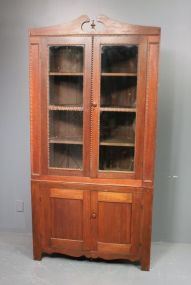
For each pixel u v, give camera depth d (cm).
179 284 208
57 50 213
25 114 265
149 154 209
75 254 230
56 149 222
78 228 225
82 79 213
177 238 269
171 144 256
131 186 214
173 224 267
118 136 219
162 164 259
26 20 253
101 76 208
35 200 226
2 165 275
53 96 220
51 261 234
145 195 213
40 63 209
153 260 239
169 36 242
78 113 217
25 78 260
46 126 216
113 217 220
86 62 205
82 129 217
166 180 261
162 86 249
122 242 223
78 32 202
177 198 263
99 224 222
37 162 221
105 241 224
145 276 217
